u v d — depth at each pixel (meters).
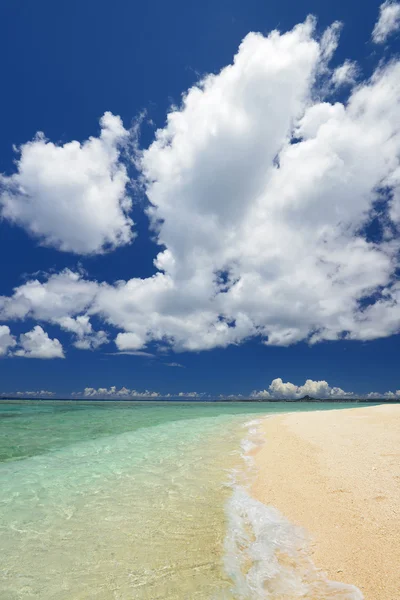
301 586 4.33
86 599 4.18
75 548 5.45
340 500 6.76
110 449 13.34
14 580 4.60
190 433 18.14
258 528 6.02
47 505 7.24
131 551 5.33
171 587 4.41
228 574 4.67
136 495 7.81
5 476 9.38
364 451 10.48
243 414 34.62
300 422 21.16
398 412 22.06
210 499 7.50
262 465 10.35
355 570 4.54
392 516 5.79
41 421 24.34
